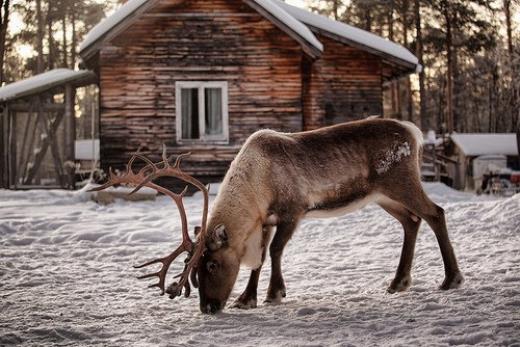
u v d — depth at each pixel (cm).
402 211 648
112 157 1734
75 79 1930
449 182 3269
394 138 629
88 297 632
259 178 590
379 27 4147
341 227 1028
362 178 623
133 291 662
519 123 2877
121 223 1128
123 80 1736
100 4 3659
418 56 3825
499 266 701
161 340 468
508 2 3394
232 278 568
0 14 3278
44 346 455
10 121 1970
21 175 2216
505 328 460
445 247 619
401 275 628
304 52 1819
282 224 597
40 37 3556
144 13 1727
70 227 1081
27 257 857
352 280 693
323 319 518
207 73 1753
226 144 1750
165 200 1548
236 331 491
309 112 1961
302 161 607
